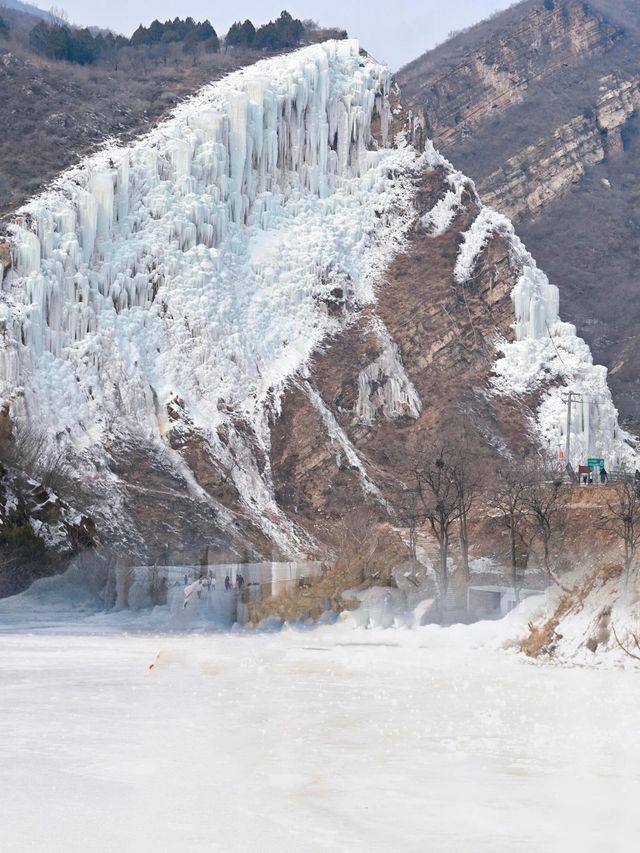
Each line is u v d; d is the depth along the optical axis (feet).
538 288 570.05
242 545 398.21
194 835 38.55
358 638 158.92
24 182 487.20
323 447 476.54
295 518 449.06
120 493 395.96
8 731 60.85
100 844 36.96
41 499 270.26
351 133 598.75
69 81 599.98
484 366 536.83
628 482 287.89
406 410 510.58
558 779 49.93
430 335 537.65
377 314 542.16
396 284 556.10
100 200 483.10
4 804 42.75
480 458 464.24
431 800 45.21
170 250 495.00
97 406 433.07
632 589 118.83
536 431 514.27
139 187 508.53
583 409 524.93
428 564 275.80
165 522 390.83
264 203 554.05
